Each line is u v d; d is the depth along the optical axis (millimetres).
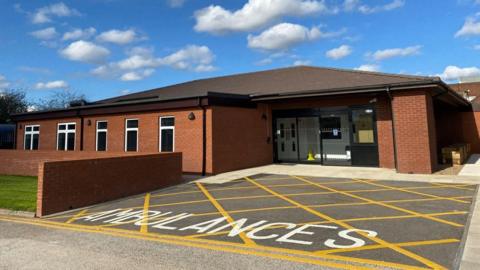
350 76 15797
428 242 4836
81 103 20500
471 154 20016
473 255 4258
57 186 7742
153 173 10742
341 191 9234
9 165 15180
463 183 9898
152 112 15398
